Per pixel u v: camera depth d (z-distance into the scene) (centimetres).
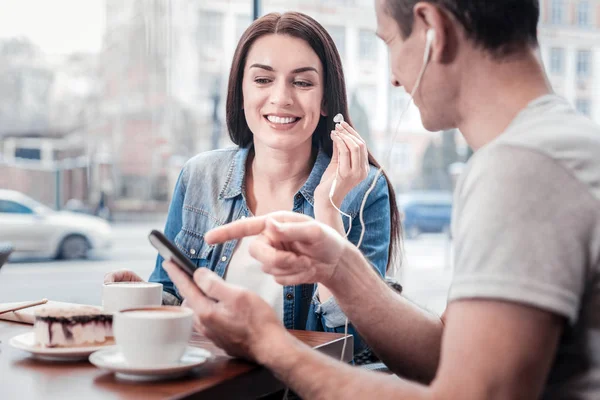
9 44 738
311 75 172
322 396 85
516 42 85
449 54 87
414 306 120
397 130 112
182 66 691
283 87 170
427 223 529
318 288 163
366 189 178
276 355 89
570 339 81
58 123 799
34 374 93
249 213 179
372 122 430
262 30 173
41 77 789
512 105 86
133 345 89
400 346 116
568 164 76
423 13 88
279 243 106
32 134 793
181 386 87
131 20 702
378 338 117
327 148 185
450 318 77
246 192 183
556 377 82
